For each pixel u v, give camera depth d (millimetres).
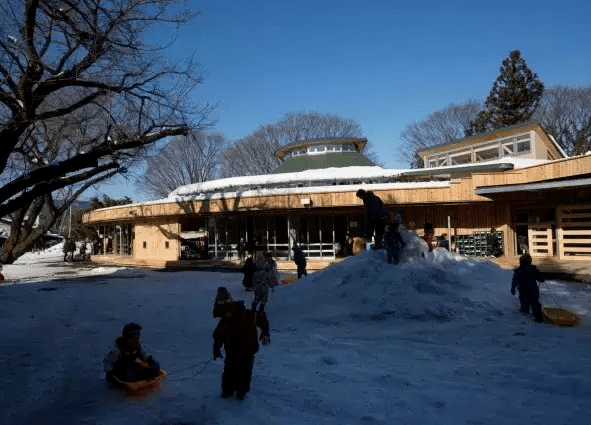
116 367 6922
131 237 36344
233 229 28594
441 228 25359
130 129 14922
